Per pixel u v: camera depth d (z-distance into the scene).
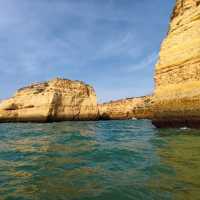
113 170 7.09
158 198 4.81
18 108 43.03
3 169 7.64
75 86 44.84
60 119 41.03
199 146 9.69
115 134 17.72
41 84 43.50
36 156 9.59
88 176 6.61
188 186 5.29
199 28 15.31
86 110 44.62
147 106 57.25
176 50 16.97
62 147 11.55
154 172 6.52
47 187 5.83
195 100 14.76
